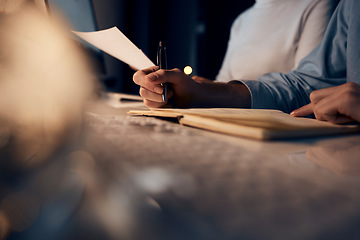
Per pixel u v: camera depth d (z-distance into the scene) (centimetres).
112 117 39
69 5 88
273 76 74
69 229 11
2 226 11
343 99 36
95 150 19
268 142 24
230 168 16
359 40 59
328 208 11
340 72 69
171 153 19
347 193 12
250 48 135
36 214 11
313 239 9
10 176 13
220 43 237
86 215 12
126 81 225
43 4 67
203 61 242
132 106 78
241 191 12
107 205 12
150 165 16
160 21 242
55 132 15
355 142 26
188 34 244
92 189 13
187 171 15
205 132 30
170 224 10
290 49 119
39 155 14
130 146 21
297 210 11
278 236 9
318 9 113
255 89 64
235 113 41
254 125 27
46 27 41
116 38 56
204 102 60
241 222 10
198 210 10
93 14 119
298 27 117
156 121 36
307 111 45
